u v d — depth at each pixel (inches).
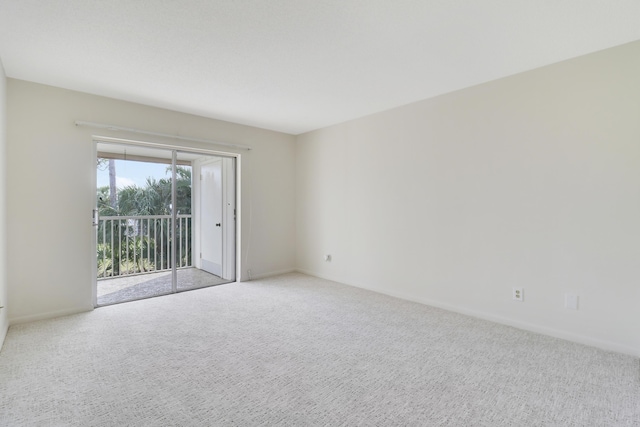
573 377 78.9
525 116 108.6
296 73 109.7
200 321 116.8
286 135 196.4
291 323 115.0
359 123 163.8
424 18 77.3
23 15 75.7
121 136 136.0
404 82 117.9
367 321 117.3
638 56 88.2
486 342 99.3
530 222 108.3
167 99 135.4
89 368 82.4
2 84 100.4
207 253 189.9
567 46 91.4
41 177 118.0
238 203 176.6
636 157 89.0
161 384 75.4
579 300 98.8
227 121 169.5
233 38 86.8
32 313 116.4
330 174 179.5
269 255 189.3
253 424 61.9
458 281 127.3
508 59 99.6
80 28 81.6
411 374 80.5
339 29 82.4
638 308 89.4
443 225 131.5
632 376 79.1
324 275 184.4
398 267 147.7
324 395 71.4
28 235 115.5
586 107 96.6
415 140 140.3
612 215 93.0
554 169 102.9
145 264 176.7
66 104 122.7
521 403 68.7
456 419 63.5
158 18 77.3
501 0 70.4
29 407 66.2
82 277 127.0
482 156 119.5
